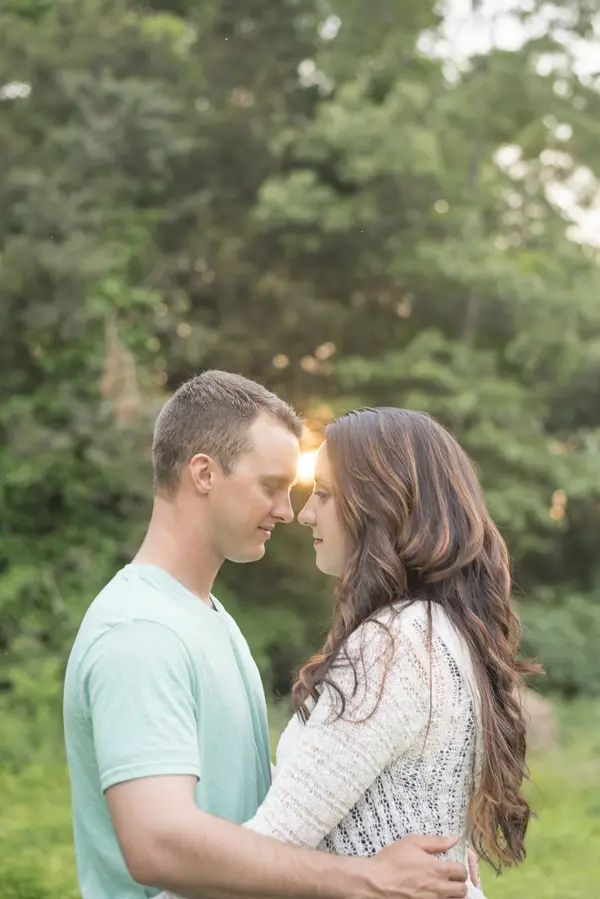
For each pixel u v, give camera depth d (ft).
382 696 5.52
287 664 37.19
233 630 6.49
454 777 5.71
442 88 35.63
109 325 31.63
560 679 36.27
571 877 16.49
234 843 5.24
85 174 33.24
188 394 6.34
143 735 5.42
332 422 6.38
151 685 5.52
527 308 35.86
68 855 17.11
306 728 5.62
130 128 32.55
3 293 31.04
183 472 6.24
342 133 33.47
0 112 33.09
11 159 32.07
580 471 36.88
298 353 39.04
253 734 6.36
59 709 27.50
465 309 38.42
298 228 36.27
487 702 5.76
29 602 32.07
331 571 6.38
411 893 5.36
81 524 33.63
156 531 6.36
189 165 37.06
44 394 32.71
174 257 36.60
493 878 16.48
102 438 30.99
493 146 37.01
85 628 5.83
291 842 5.40
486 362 36.32
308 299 37.58
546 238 38.09
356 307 39.19
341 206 34.73
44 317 30.81
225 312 38.52
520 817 6.06
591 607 38.96
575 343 35.58
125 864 5.61
